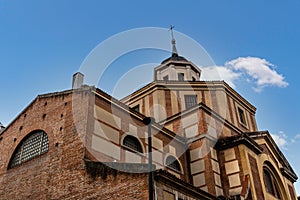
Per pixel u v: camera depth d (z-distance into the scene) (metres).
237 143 20.16
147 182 11.97
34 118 19.58
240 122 27.42
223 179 19.72
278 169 22.94
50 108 18.98
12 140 20.16
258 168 20.16
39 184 16.36
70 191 14.55
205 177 19.39
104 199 12.99
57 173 15.75
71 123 16.89
